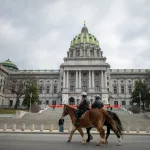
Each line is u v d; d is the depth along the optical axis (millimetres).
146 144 14648
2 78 110938
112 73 122062
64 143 14633
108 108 70500
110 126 14805
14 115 48094
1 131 28906
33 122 42312
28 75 105250
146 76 120875
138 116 51031
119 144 13859
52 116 50906
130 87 120125
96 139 19406
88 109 15281
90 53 132625
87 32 150625
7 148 11648
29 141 15453
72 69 109188
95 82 110750
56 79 122688
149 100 81562
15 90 81750
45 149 11578
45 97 119312
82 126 14742
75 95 103000
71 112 16625
